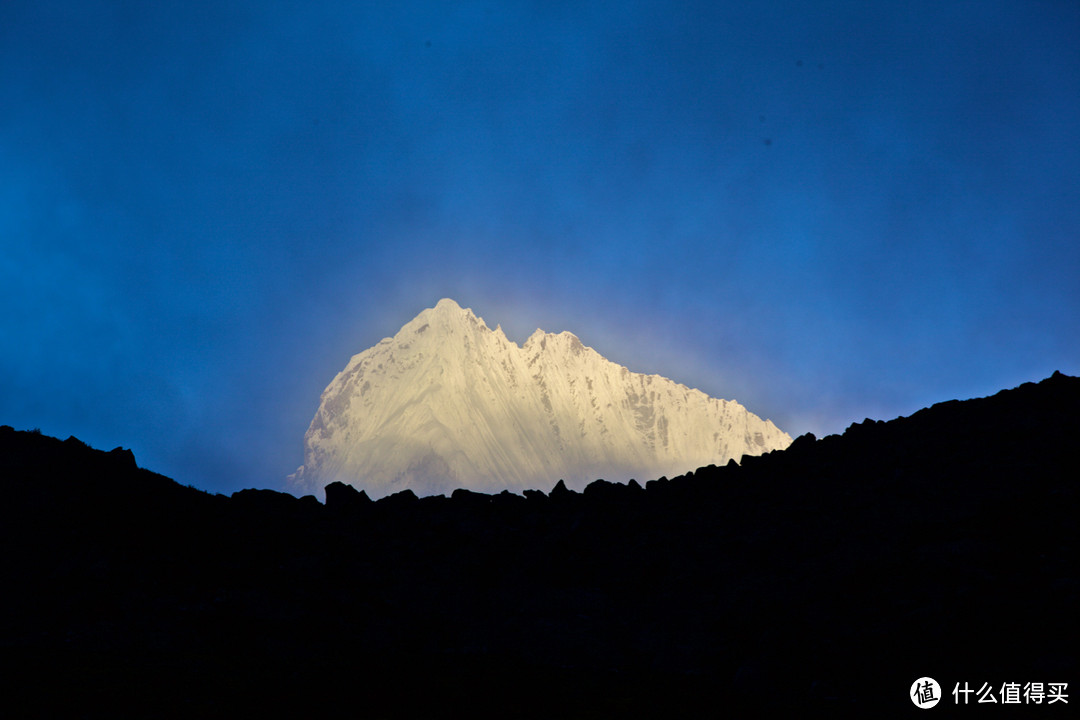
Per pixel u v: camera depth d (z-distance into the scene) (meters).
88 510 58.78
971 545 50.72
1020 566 48.81
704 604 56.72
